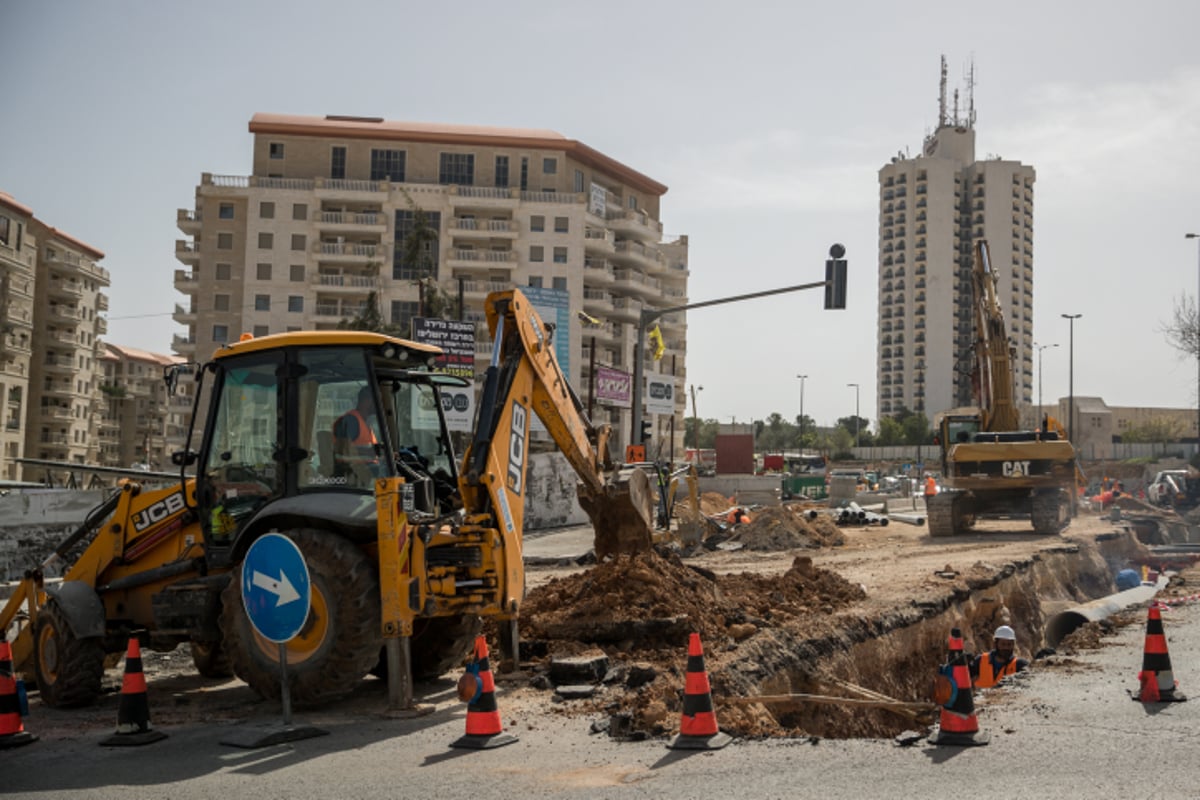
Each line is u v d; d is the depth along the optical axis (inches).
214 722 321.1
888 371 7372.1
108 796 239.5
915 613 543.8
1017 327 7219.5
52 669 366.6
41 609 373.4
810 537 1065.5
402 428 380.2
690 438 5885.8
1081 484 1248.8
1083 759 254.1
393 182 3457.2
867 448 5536.4
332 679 315.3
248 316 3316.9
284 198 3346.5
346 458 337.7
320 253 3321.9
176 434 3393.2
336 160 3462.1
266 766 263.1
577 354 3422.7
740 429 4097.0
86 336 4249.5
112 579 386.0
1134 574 864.3
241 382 361.4
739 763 253.9
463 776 249.0
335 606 315.0
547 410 397.7
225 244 3380.9
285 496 339.9
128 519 384.5
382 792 237.5
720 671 360.8
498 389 364.5
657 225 3949.3
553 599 447.8
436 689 366.9
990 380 1138.7
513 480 364.2
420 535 322.3
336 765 262.5
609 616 407.2
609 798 226.8
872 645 481.4
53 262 3966.5
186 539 372.5
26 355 3663.9
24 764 271.4
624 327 3688.5
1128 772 241.1
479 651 284.7
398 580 315.0
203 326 3356.3
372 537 336.2
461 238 3454.7
